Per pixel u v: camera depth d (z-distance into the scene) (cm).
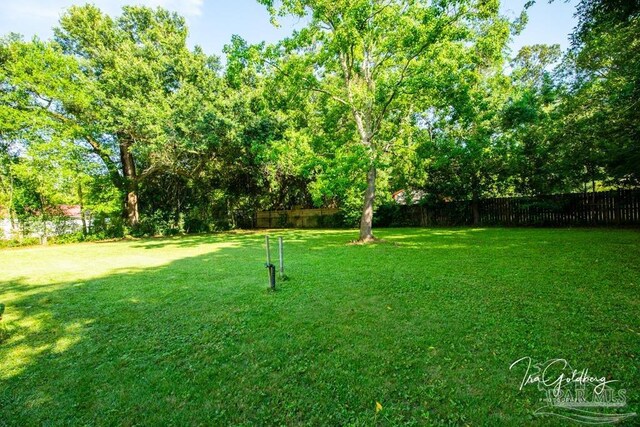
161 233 1917
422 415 199
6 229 1504
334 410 208
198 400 225
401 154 1229
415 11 939
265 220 2448
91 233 1720
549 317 337
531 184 1491
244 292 487
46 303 476
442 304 395
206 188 2189
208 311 408
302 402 217
